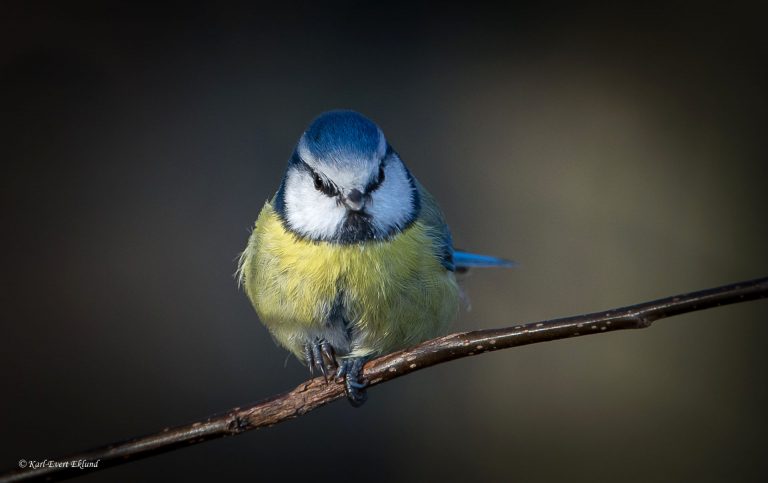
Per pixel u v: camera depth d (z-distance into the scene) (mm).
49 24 11891
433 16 12594
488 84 12398
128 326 10484
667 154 11867
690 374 10477
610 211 11586
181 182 11336
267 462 9906
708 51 12414
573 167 11875
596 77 12477
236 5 12258
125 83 11797
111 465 5344
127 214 11156
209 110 11781
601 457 10031
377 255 6805
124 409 10031
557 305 11125
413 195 7266
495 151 11992
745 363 10461
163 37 12031
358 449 10078
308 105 11914
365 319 6887
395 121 12031
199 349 10406
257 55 12125
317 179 6848
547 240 11477
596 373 10594
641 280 11164
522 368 10680
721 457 9945
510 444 10195
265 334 10492
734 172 11617
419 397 10461
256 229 7461
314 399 5844
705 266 11156
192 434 5508
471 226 11555
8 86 11586
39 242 10898
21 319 10438
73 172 11320
